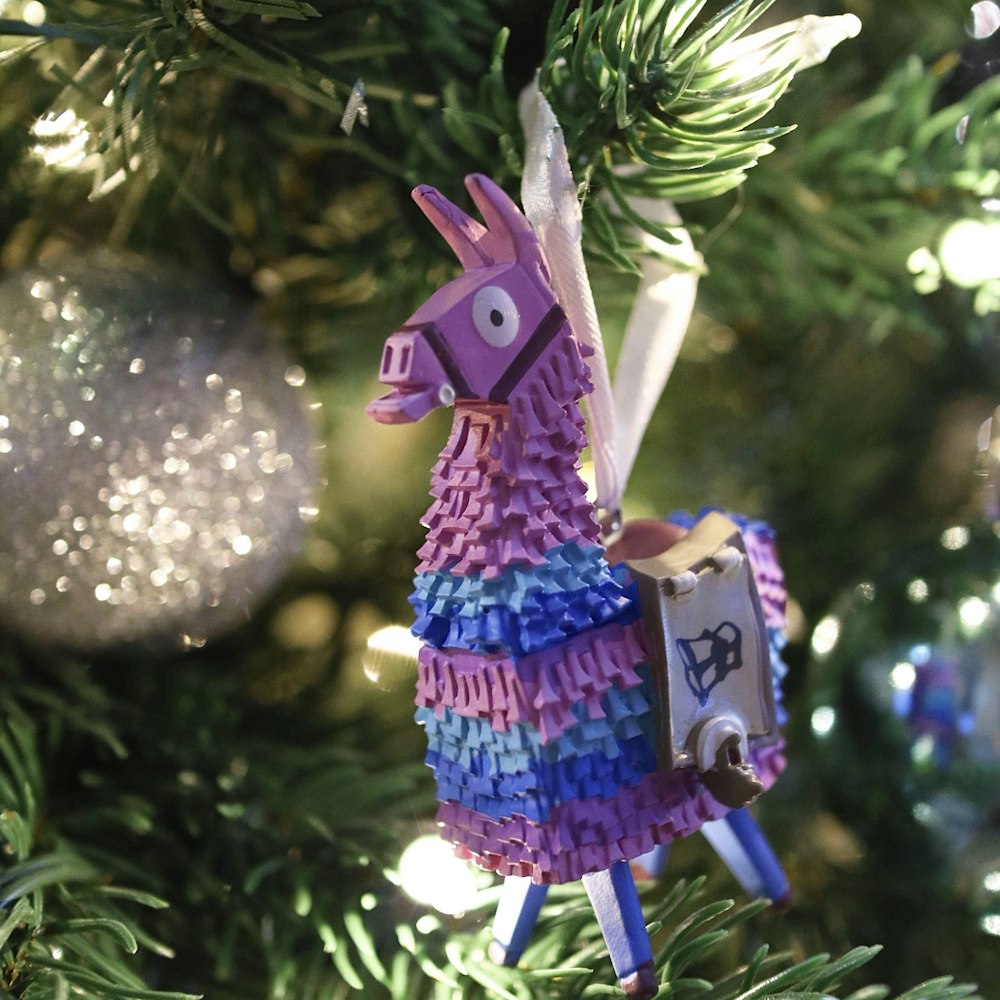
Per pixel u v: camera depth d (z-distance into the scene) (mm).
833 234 309
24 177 285
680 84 236
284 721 312
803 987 238
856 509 355
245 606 293
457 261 281
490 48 269
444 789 240
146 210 290
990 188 301
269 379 287
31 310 268
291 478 287
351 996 253
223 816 276
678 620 234
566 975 245
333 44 263
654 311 264
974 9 301
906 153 304
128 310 273
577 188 244
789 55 245
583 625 231
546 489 231
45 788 273
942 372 354
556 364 230
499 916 248
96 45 249
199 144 280
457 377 223
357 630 328
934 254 306
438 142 273
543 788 228
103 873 259
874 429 360
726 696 240
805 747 296
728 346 353
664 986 237
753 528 266
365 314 317
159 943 255
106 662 304
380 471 337
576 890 264
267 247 302
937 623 286
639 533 254
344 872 269
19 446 263
